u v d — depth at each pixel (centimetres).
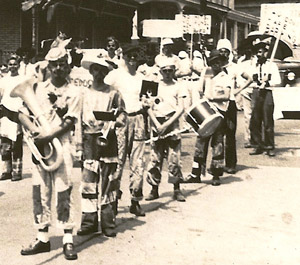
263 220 707
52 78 564
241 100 1424
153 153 798
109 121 625
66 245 566
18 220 692
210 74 943
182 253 584
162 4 2881
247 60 1262
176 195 809
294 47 1783
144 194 839
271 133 1222
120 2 2462
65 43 568
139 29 2722
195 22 1498
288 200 811
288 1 4809
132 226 676
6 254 572
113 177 635
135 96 714
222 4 3841
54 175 563
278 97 1617
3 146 930
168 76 777
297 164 1121
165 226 677
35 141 556
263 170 1048
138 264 550
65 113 557
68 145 565
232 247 605
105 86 632
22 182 910
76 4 2180
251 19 4278
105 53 955
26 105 564
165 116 781
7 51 2123
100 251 586
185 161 1135
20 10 2155
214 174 914
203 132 779
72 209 570
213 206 774
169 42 919
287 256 580
